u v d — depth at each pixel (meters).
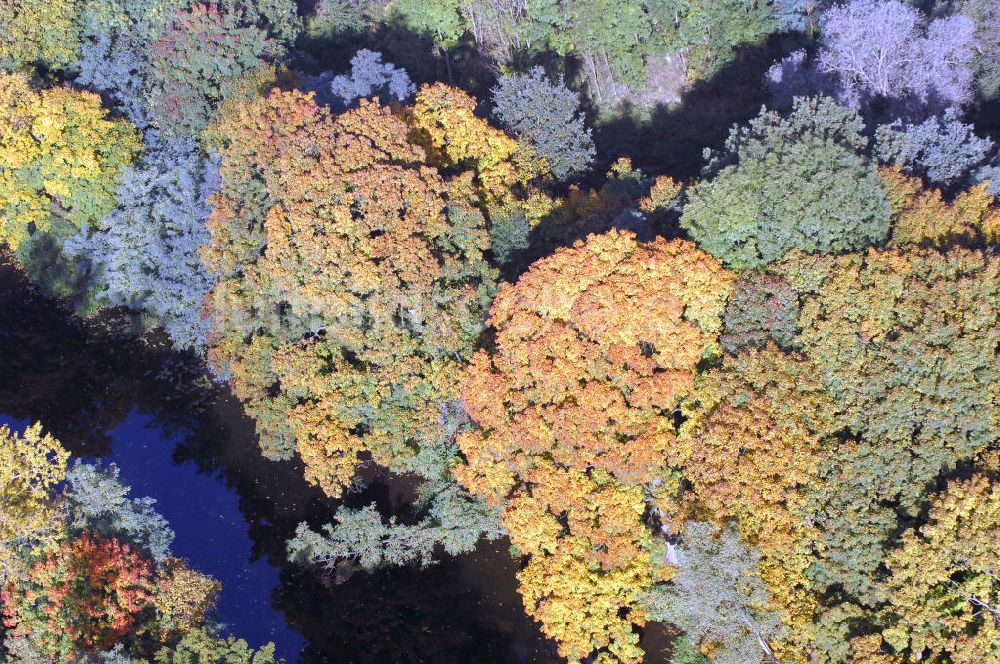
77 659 38.00
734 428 39.47
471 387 42.41
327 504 50.62
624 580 39.94
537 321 41.97
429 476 45.94
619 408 40.47
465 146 52.69
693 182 54.06
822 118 46.41
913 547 36.62
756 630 37.72
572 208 51.53
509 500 42.19
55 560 39.75
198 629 40.66
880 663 36.28
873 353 39.91
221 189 51.81
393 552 45.59
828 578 38.34
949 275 40.81
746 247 42.84
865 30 54.53
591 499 40.34
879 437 38.88
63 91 54.53
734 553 37.66
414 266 44.44
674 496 41.19
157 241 53.62
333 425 45.44
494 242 49.03
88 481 42.81
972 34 55.94
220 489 52.72
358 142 47.44
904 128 50.72
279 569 49.44
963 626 35.94
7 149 54.38
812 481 38.72
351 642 46.59
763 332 41.12
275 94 50.09
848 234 42.78
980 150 47.75
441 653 45.28
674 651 42.12
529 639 45.12
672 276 41.75
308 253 45.25
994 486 36.50
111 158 55.66
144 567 41.25
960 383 38.47
